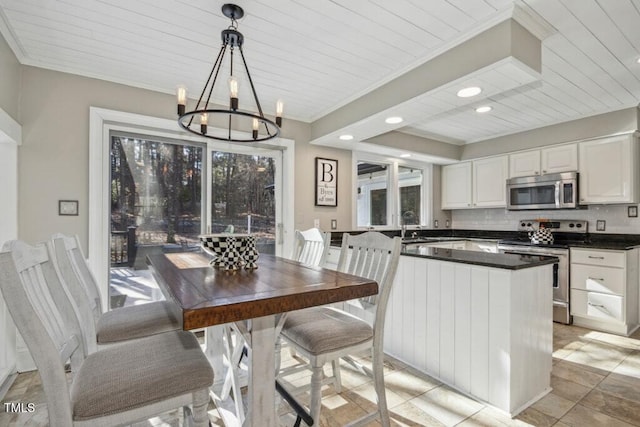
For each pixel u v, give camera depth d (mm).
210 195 3311
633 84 2795
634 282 3297
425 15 1911
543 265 2039
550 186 3867
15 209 2354
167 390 1066
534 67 1988
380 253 1769
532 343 1963
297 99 3211
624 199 3324
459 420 1773
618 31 2025
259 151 3629
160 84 2861
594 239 3812
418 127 4074
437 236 5152
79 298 1445
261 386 1246
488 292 1919
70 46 2254
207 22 1986
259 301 1081
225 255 1729
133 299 2928
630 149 3299
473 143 4734
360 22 1981
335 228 4031
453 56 2182
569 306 3455
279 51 2316
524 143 4148
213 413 1861
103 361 1181
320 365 1442
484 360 1932
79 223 2584
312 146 3869
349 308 2223
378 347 1599
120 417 1002
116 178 2885
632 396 2021
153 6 1840
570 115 3602
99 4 1820
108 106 2709
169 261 2002
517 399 1849
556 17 1898
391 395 2020
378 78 2732
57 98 2516
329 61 2455
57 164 2510
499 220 4766
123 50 2307
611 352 2717
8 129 2141
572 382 2197
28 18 1940
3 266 841
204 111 1641
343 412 1843
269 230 3693
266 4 1823
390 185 4715
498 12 1876
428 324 2277
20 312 858
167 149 3123
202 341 2949
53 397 903
